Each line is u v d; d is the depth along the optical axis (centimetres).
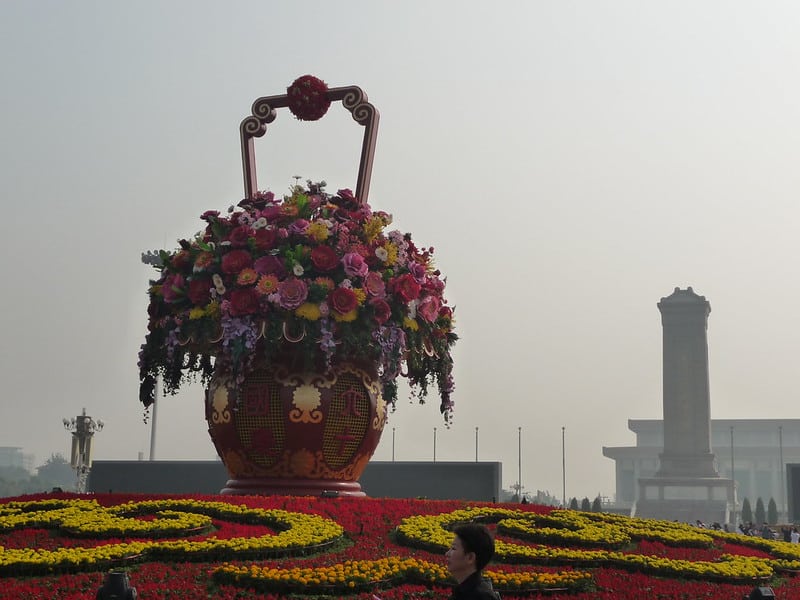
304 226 1753
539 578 1240
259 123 2036
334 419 1741
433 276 1925
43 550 1221
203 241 1817
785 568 1531
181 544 1266
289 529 1414
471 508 1719
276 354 1736
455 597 709
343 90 1997
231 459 1788
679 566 1409
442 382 2011
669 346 15450
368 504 1655
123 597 938
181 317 1798
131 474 3741
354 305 1716
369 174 1978
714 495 15038
